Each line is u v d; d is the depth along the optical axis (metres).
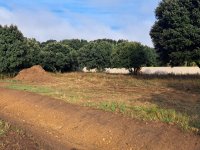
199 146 13.88
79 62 72.38
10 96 29.61
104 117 19.36
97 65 71.69
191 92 32.41
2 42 48.91
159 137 15.42
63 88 34.69
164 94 30.48
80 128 19.12
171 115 17.95
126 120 18.12
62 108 22.83
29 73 46.62
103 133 17.66
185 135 14.96
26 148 13.85
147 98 27.08
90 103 23.52
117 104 22.53
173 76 47.53
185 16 40.91
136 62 57.56
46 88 33.78
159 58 45.69
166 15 41.88
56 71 62.75
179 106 22.67
